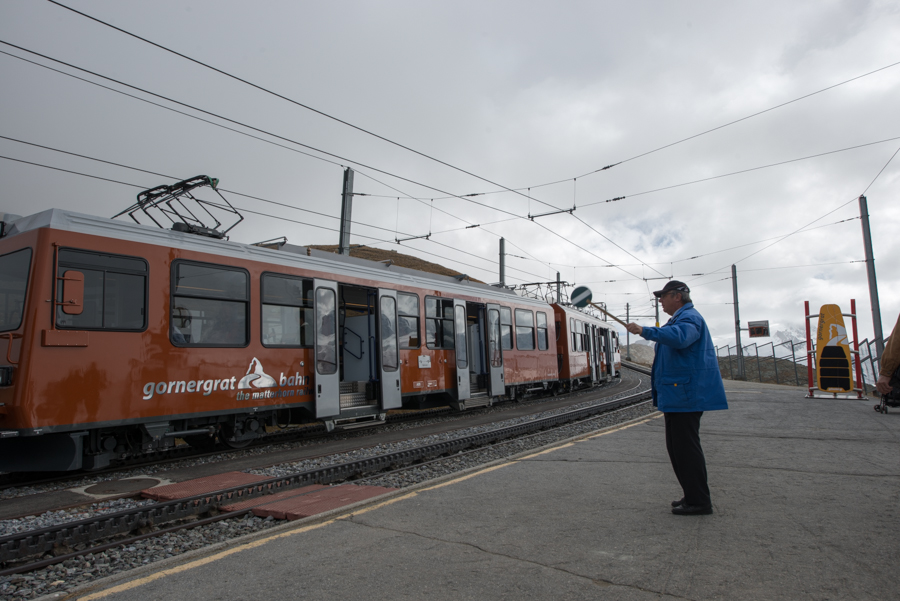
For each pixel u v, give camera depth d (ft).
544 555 11.91
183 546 14.93
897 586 9.78
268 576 11.27
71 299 23.75
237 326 30.63
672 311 15.53
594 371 92.27
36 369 22.67
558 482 19.04
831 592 9.62
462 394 49.75
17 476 27.43
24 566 13.53
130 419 25.46
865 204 63.77
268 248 34.32
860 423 32.68
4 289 24.36
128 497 20.84
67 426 23.34
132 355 25.76
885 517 13.85
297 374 33.86
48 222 23.88
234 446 32.30
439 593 10.12
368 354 41.37
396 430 41.34
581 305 14.82
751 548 11.88
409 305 44.47
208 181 33.27
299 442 35.68
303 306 34.88
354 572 11.30
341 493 18.90
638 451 24.97
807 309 53.93
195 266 28.89
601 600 9.59
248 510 17.52
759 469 20.25
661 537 12.82
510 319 60.13
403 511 15.85
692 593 9.75
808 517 14.03
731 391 64.59
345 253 53.26
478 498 17.12
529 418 46.29
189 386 27.94
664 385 14.61
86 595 10.78
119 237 25.99
